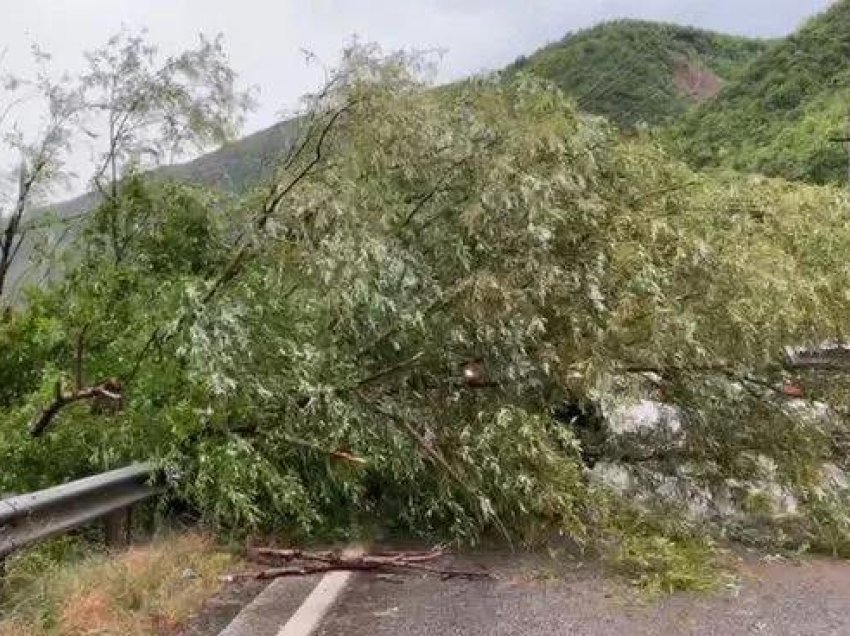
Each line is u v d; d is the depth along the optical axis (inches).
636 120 349.7
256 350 290.4
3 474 294.0
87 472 298.4
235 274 310.2
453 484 299.9
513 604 240.8
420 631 219.1
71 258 390.0
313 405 289.3
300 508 284.4
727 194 337.7
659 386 325.4
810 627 221.3
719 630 219.1
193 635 213.8
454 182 322.7
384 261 302.5
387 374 309.4
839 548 298.8
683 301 313.3
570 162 322.0
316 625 222.1
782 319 310.8
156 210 378.0
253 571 264.1
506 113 322.7
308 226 307.7
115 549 262.1
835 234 335.3
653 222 316.2
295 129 329.4
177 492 285.3
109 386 294.0
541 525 298.4
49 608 207.0
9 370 332.8
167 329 291.7
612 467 328.5
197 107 433.1
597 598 246.2
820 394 329.1
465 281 305.1
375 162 322.3
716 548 287.9
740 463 323.0
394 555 283.0
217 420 283.1
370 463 288.2
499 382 309.4
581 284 307.9
